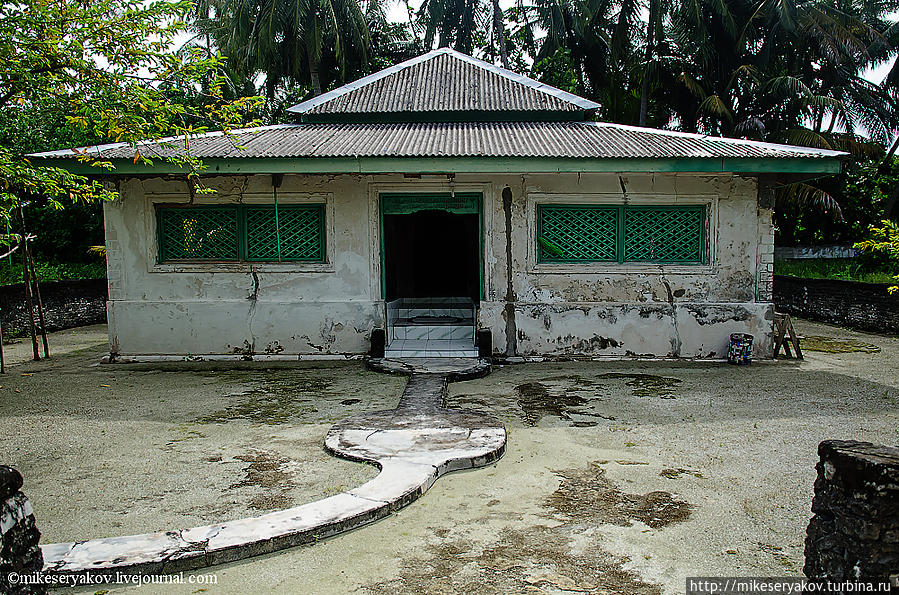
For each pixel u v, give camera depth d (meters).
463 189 9.38
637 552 3.48
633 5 20.72
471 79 13.09
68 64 5.54
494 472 4.79
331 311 9.47
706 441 5.49
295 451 5.30
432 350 9.43
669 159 8.18
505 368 8.99
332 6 20.52
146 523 3.93
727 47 20.47
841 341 11.34
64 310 14.82
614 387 7.68
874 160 20.09
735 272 9.32
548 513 4.02
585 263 9.41
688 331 9.35
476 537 3.69
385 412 6.31
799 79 19.20
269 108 24.56
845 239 20.14
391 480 4.41
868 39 19.89
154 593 3.14
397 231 11.82
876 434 5.64
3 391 7.68
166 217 9.53
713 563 3.35
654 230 9.41
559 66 21.14
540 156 8.15
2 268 17.08
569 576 3.23
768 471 4.72
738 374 8.42
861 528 2.49
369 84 12.81
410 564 3.38
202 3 21.70
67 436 5.78
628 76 22.91
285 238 9.53
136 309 9.48
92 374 8.67
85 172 8.20
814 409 6.55
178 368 9.02
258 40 19.94
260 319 9.48
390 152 8.28
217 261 9.52
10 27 5.26
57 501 4.28
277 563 3.42
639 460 5.01
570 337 9.45
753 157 8.16
